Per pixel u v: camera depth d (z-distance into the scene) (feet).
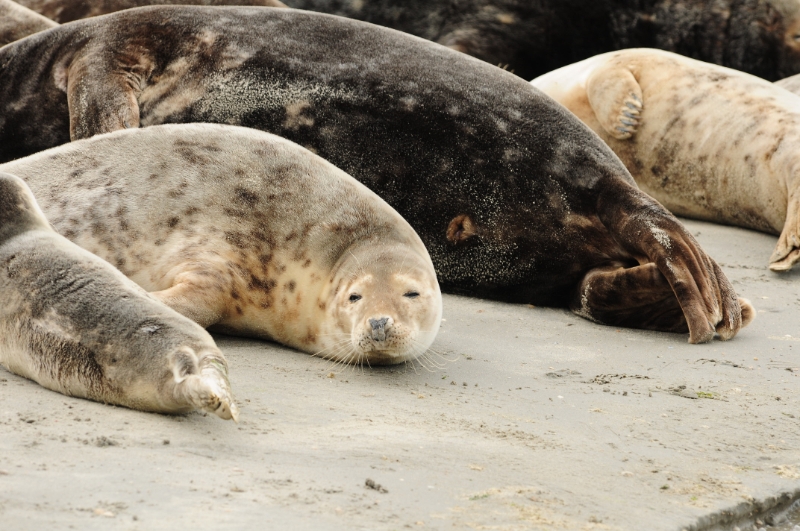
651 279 80.33
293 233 68.59
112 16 98.89
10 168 70.85
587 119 132.26
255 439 46.19
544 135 89.56
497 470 46.03
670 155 126.41
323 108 91.45
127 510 36.04
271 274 67.51
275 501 38.65
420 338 65.31
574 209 87.61
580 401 60.13
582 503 43.32
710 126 123.13
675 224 83.25
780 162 115.03
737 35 155.63
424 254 71.00
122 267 67.31
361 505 39.52
